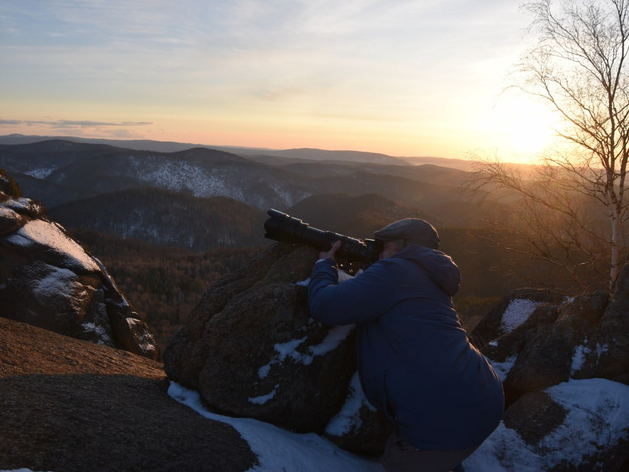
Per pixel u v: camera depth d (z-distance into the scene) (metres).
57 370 2.99
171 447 2.05
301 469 2.29
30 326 4.34
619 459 2.95
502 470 2.83
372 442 2.86
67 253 6.93
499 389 2.29
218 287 3.42
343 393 2.98
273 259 3.53
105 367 3.49
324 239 2.96
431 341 2.23
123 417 2.24
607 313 3.56
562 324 3.62
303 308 2.96
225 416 2.74
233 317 2.89
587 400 3.13
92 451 1.82
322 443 2.77
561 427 2.99
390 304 2.32
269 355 2.85
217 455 2.12
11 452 1.61
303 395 2.82
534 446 2.93
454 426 2.15
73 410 2.13
